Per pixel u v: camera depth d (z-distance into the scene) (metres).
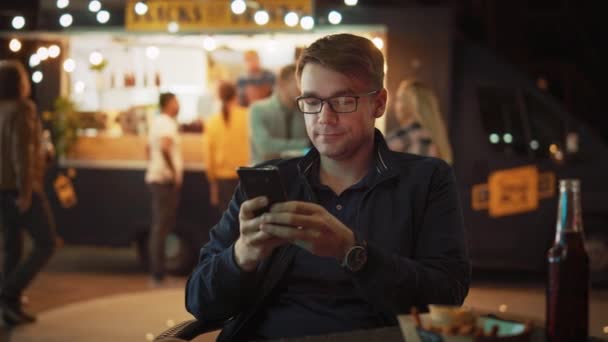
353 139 3.05
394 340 2.66
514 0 17.81
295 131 9.14
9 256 7.64
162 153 9.39
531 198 9.67
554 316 2.35
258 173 2.55
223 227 3.20
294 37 9.89
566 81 23.02
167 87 10.41
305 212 2.59
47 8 10.24
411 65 9.66
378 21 9.66
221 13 9.72
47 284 9.41
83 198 10.29
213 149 9.87
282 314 3.08
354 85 3.02
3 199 7.55
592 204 9.68
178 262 10.09
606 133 23.92
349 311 3.02
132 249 12.13
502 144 9.76
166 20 9.89
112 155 10.25
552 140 9.79
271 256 3.09
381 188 3.11
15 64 7.43
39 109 10.34
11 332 7.23
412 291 2.84
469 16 19.12
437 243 3.09
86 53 10.48
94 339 7.03
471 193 9.73
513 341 2.12
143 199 10.18
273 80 10.29
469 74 9.85
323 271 3.05
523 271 10.64
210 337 3.95
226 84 9.89
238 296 2.94
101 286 9.38
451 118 9.79
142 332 7.32
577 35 22.12
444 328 2.17
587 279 2.35
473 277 10.15
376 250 2.77
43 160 8.72
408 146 9.15
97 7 10.06
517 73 9.86
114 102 10.38
